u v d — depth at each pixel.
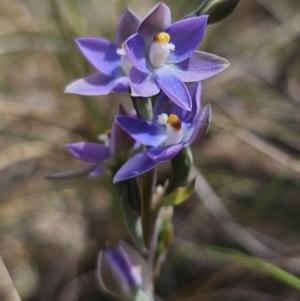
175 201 0.37
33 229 0.48
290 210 0.48
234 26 0.69
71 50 0.50
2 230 0.47
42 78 0.59
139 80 0.34
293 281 0.40
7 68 0.60
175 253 0.47
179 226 0.49
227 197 0.50
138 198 0.37
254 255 0.46
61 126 0.53
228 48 0.64
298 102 0.56
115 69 0.36
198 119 0.35
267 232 0.47
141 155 0.35
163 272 0.46
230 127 0.52
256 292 0.45
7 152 0.48
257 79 0.59
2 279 0.42
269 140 0.53
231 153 0.53
